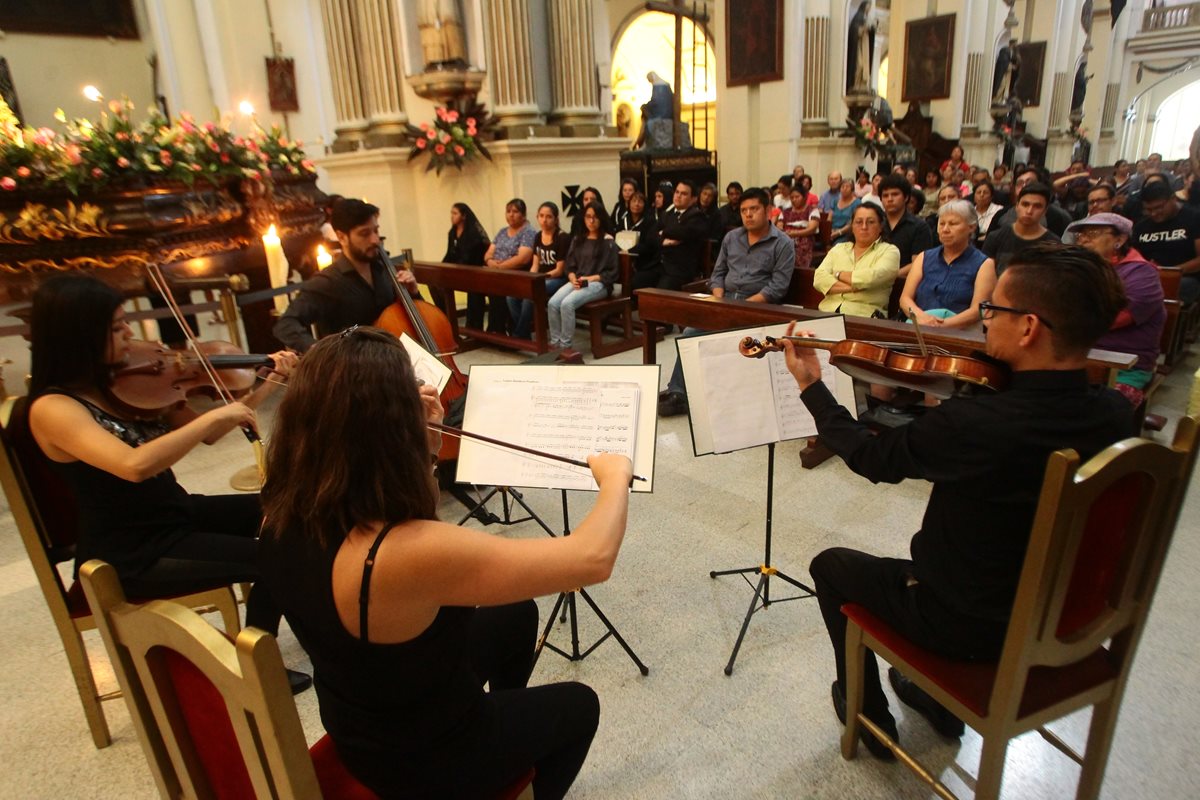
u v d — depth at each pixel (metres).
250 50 8.55
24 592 2.64
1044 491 1.12
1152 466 1.18
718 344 1.92
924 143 14.23
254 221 4.15
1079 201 8.04
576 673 2.10
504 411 1.83
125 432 1.70
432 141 6.09
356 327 1.03
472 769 1.12
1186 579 2.41
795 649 2.16
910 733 1.84
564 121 6.72
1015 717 1.31
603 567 1.08
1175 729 1.81
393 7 6.22
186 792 1.10
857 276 3.68
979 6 15.03
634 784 1.73
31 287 3.53
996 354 1.31
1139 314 3.09
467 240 5.88
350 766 1.09
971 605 1.35
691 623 2.30
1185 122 27.86
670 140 11.12
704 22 14.70
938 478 1.30
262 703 0.83
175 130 3.81
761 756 1.79
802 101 10.90
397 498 0.96
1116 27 23.08
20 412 1.73
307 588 0.96
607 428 1.76
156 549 1.75
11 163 3.31
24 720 2.02
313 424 0.95
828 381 1.99
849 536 2.77
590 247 5.29
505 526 2.97
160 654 0.98
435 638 1.00
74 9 8.15
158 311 3.31
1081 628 1.31
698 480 3.29
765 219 3.99
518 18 6.15
